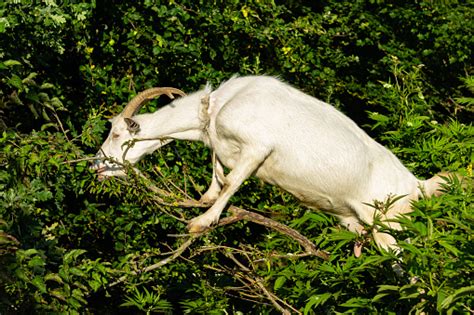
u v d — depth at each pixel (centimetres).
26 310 573
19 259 548
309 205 682
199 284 679
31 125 784
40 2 684
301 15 1003
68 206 785
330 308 598
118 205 777
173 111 682
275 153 650
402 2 1082
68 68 810
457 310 463
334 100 969
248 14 874
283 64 891
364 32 1017
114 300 816
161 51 791
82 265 611
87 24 789
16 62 625
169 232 782
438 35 1078
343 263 578
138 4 818
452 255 480
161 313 816
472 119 1170
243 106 649
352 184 660
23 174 598
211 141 675
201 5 828
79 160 606
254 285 638
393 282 507
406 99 780
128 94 799
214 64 865
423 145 701
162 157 739
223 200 630
